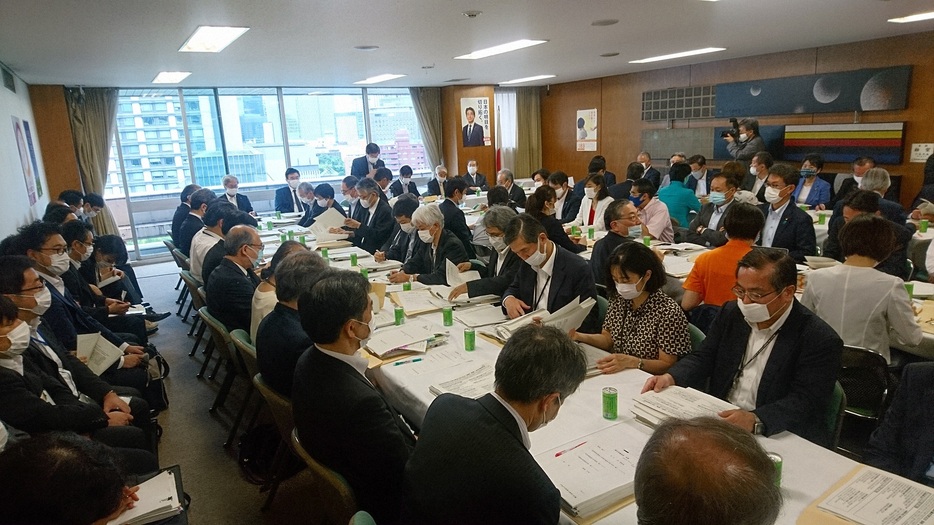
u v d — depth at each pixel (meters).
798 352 1.75
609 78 10.20
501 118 11.22
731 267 2.78
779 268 1.70
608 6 4.14
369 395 1.57
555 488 1.23
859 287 2.39
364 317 1.62
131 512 1.68
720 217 4.57
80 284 3.78
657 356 2.15
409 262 3.96
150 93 8.16
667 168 9.41
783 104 7.64
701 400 1.73
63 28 3.82
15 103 5.63
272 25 4.12
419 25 4.46
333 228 5.43
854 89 6.86
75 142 7.68
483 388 1.93
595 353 2.18
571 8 4.14
